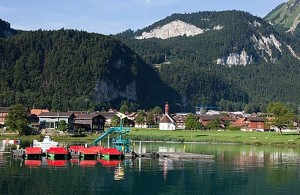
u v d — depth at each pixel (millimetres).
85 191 83438
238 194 84562
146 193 83562
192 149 164500
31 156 124812
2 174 97500
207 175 102875
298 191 87500
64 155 125750
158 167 113438
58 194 80312
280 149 170875
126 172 104875
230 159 132875
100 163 118812
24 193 80188
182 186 90250
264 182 95562
